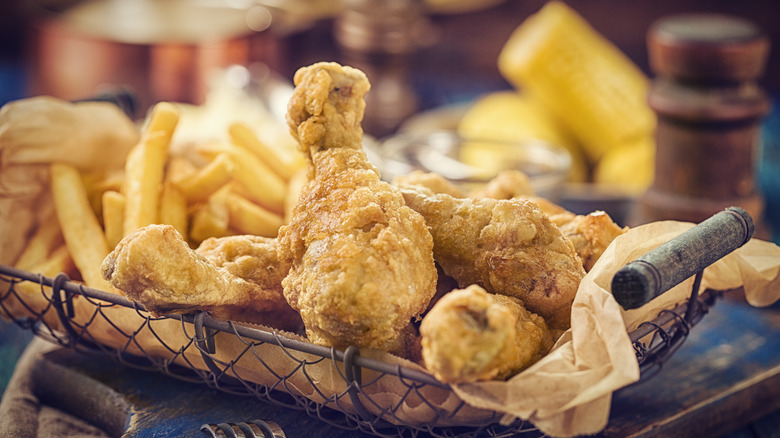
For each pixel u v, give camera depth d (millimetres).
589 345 445
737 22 730
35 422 535
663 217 711
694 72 695
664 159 715
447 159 701
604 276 464
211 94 811
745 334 586
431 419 457
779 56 1147
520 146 718
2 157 536
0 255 536
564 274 471
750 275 503
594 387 431
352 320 446
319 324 451
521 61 869
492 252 475
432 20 1247
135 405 508
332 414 496
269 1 931
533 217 477
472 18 1246
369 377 458
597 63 876
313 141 480
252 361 478
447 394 448
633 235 475
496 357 423
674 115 698
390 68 939
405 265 454
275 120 729
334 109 481
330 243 454
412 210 470
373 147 699
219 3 1039
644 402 526
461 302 420
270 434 482
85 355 543
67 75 850
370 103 948
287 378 471
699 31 710
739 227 466
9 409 532
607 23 1206
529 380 432
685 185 708
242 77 774
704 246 453
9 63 1247
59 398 540
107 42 825
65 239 534
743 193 714
